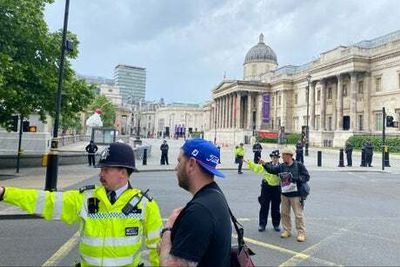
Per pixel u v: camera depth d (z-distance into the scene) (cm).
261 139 8150
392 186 2033
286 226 937
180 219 253
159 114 18662
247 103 10369
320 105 7800
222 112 11481
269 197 1009
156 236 335
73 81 2341
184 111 17638
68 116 2456
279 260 739
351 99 6719
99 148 4125
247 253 283
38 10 2073
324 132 7000
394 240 908
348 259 752
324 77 7488
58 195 320
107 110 10075
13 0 1878
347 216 1206
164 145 3088
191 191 281
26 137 3206
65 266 675
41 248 783
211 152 278
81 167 2712
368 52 6762
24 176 1986
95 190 330
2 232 913
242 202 1433
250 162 1031
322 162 3884
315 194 1689
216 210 250
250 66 12388
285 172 924
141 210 331
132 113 17350
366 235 958
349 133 6272
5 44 1895
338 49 7175
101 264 313
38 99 2084
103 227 318
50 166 1390
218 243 246
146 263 703
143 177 2200
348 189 1884
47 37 2127
